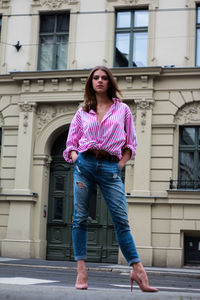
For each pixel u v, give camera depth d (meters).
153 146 15.84
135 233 15.31
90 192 3.24
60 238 16.72
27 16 17.48
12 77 16.80
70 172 16.98
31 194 16.20
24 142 16.64
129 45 16.72
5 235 16.39
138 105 15.94
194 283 9.20
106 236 16.22
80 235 3.23
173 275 12.19
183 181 15.66
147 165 15.62
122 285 6.78
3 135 17.05
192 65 16.00
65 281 6.99
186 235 15.52
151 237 15.30
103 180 3.16
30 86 16.80
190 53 16.09
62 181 17.02
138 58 16.61
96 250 16.20
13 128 16.95
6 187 16.66
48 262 14.09
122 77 16.09
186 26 16.25
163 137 15.82
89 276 9.42
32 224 16.36
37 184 16.58
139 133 15.81
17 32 17.47
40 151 16.72
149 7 16.53
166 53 16.25
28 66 17.17
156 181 15.62
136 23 16.80
